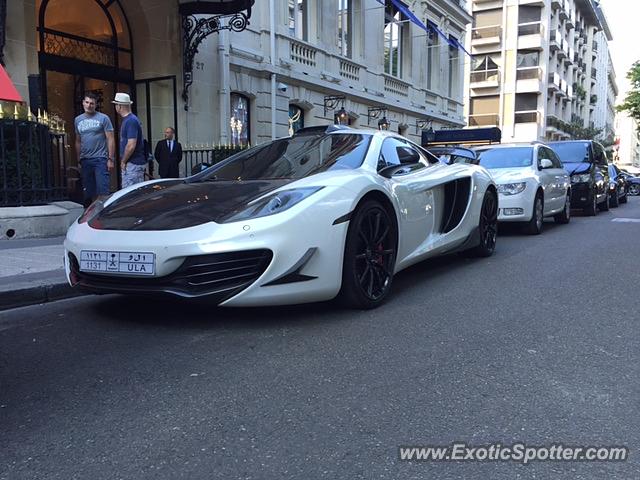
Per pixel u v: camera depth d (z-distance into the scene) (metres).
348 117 17.59
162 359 3.22
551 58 47.28
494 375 2.97
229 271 3.48
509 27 44.94
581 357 3.23
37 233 7.37
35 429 2.44
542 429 2.41
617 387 2.82
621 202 20.05
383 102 19.36
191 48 11.33
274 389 2.80
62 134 8.47
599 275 5.49
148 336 3.64
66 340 3.60
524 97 45.50
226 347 3.40
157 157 9.93
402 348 3.37
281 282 3.54
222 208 3.71
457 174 5.63
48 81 10.03
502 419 2.49
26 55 8.86
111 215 4.01
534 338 3.56
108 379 2.96
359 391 2.78
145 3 11.09
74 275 3.90
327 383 2.87
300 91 15.21
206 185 4.36
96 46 10.83
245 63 13.05
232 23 11.24
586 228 9.91
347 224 3.83
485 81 46.00
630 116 35.81
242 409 2.60
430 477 2.06
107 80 11.11
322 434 2.37
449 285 5.06
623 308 4.27
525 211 8.47
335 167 4.40
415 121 22.47
